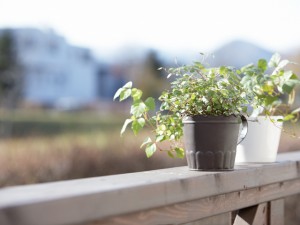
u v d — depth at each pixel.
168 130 1.49
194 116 1.42
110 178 1.20
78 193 0.92
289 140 4.04
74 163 4.29
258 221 1.59
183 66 1.53
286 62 1.67
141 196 1.05
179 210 1.21
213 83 1.48
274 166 1.59
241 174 1.41
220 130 1.40
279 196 1.69
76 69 24.41
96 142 4.37
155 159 4.18
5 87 18.97
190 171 1.41
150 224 1.11
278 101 1.71
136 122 1.42
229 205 1.41
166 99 1.50
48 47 23.30
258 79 1.55
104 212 0.96
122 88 1.41
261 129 1.67
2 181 4.18
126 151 4.29
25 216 0.82
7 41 19.91
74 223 0.90
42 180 4.26
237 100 1.47
